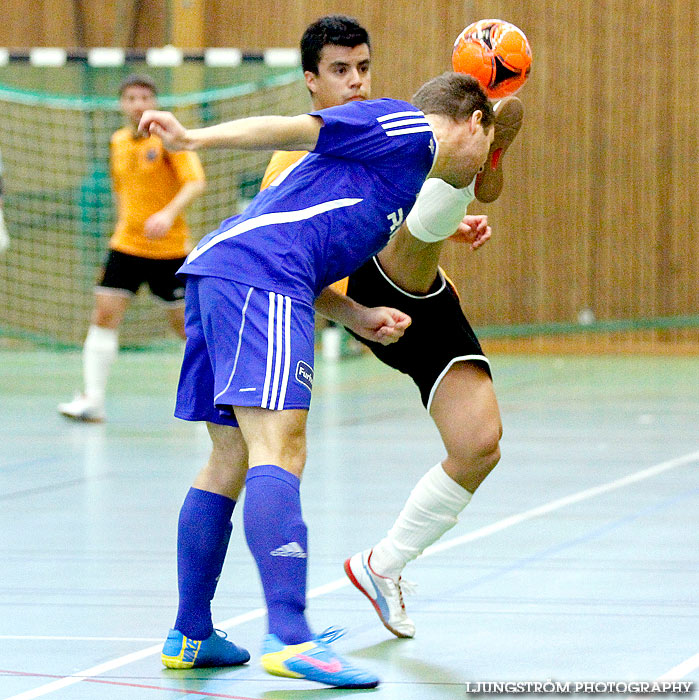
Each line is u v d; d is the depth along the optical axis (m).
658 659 6.46
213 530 6.50
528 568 8.84
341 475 13.48
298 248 6.16
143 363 29.73
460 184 6.91
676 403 20.62
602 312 31.39
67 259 32.34
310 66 8.42
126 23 33.12
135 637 7.12
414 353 7.58
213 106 31.94
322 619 7.55
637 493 12.09
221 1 32.88
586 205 31.23
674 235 30.70
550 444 15.91
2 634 7.19
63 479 13.38
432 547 9.63
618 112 30.83
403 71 31.75
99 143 32.22
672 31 30.31
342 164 6.30
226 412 6.16
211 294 6.18
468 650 6.76
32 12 33.50
